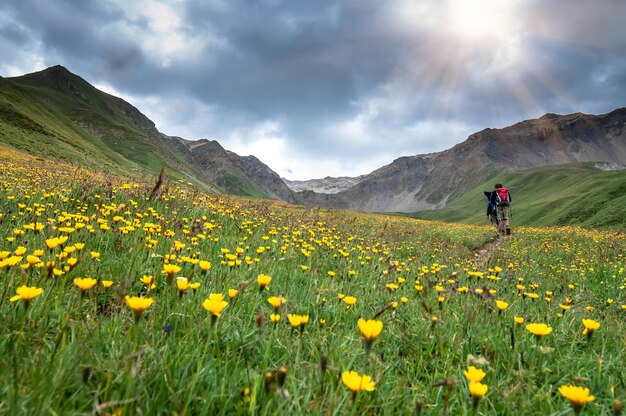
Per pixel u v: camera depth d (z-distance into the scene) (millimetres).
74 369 1812
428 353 3088
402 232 17562
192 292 3326
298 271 5320
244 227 8172
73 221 5645
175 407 1763
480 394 1761
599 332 3938
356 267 6375
